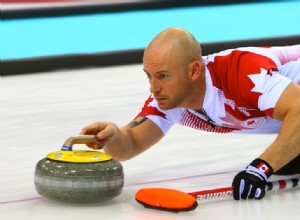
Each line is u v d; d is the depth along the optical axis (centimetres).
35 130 1145
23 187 836
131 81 1600
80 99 1402
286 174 862
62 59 1777
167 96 742
